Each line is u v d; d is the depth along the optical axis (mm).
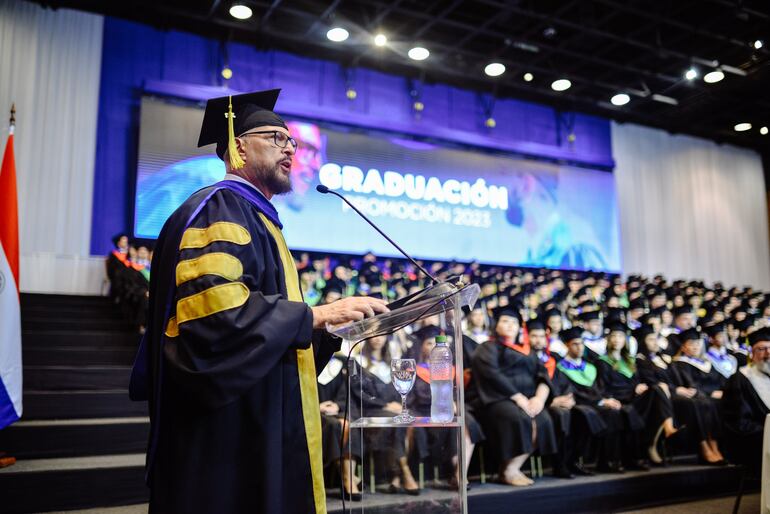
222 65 10758
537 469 5398
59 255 9430
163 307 1722
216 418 1641
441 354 2215
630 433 5664
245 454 1649
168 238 1805
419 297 2049
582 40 11148
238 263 1682
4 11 9516
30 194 9359
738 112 13672
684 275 14297
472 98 12797
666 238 14273
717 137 15102
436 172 11781
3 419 3941
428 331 2580
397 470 2316
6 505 3559
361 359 2521
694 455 6629
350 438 2406
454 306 2201
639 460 5859
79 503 3721
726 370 7000
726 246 14945
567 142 13539
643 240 13961
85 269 9539
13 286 4168
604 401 5605
